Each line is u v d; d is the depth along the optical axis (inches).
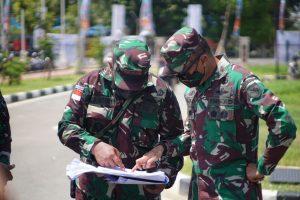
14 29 1298.0
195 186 150.9
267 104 137.9
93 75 149.5
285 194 256.8
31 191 294.2
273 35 1959.9
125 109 147.3
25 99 748.6
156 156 145.8
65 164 357.1
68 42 1674.5
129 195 149.7
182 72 142.1
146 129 148.4
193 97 148.4
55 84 941.2
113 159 142.0
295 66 1187.3
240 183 144.0
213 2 1891.0
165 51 140.5
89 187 150.3
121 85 141.3
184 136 152.8
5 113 146.5
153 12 1895.9
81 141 144.6
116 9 1264.8
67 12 1908.2
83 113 148.6
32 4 1202.0
